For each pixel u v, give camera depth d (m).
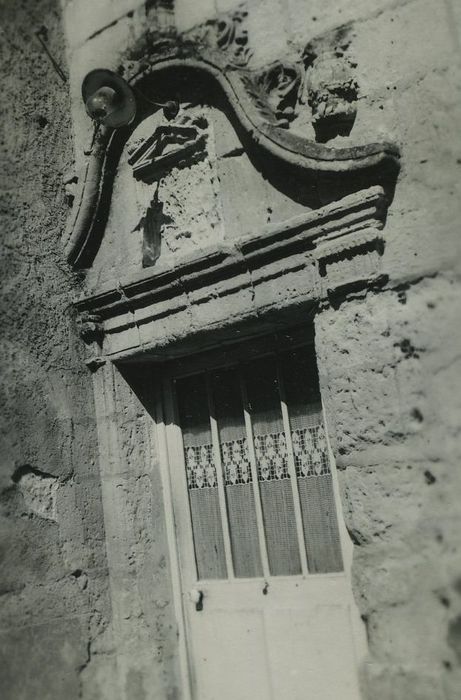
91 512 4.09
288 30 3.81
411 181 3.34
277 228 3.61
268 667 3.80
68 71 4.59
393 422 3.23
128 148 4.27
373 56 3.51
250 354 4.06
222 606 3.99
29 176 4.24
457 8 3.33
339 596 3.65
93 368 4.27
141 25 4.27
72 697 3.79
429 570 3.10
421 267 3.26
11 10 4.35
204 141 4.03
